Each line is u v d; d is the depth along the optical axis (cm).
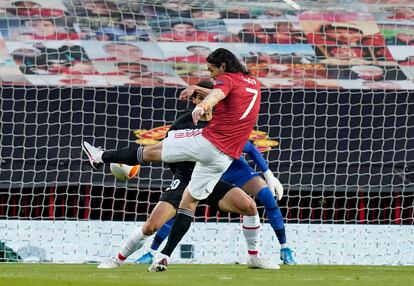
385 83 4906
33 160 4356
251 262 2908
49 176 4288
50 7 5134
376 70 5012
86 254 3841
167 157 2434
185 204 2480
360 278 2369
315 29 5253
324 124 4650
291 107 4678
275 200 3303
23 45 4944
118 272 2512
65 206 4209
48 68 4800
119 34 5112
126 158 2503
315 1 4881
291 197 4381
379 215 4384
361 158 4566
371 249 3944
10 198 4434
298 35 5222
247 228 2875
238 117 2372
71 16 5128
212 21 5247
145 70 4906
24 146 4406
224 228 3866
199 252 3844
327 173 4469
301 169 4472
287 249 3375
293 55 5100
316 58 5088
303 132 4606
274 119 4638
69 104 4566
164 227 3266
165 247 2520
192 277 2258
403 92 4809
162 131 4584
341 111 4706
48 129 4481
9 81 4634
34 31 5038
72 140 4466
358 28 5278
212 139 2367
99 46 5025
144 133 4559
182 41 5138
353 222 4534
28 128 4469
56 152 4406
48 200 4406
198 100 2703
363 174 4478
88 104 4584
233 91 2364
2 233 3809
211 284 1966
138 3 5144
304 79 4906
